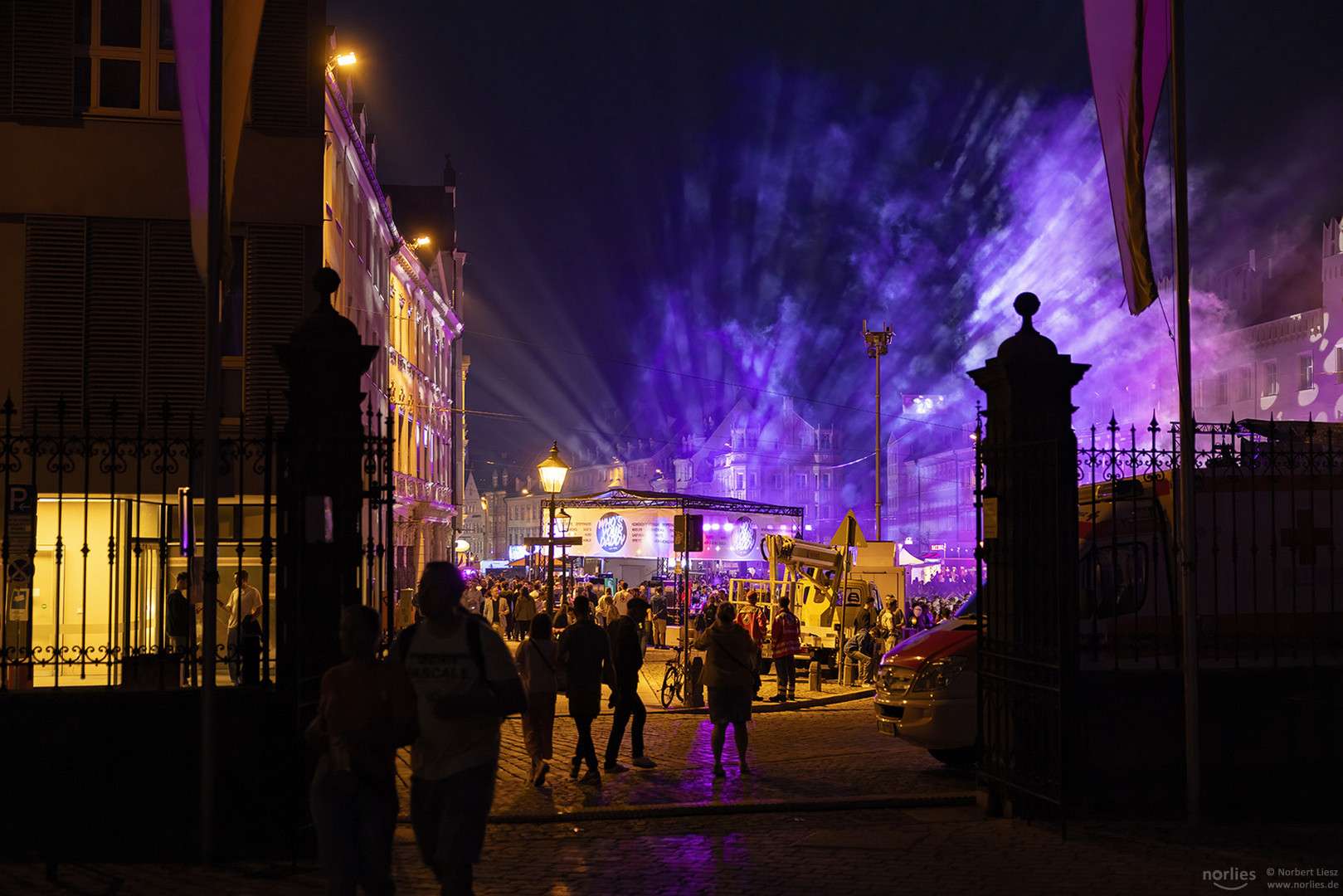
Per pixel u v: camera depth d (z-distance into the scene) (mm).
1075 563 8719
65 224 19172
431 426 46812
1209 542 10062
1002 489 9227
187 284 19422
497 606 36719
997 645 9312
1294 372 51906
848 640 24406
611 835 8773
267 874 7461
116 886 7133
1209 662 9492
